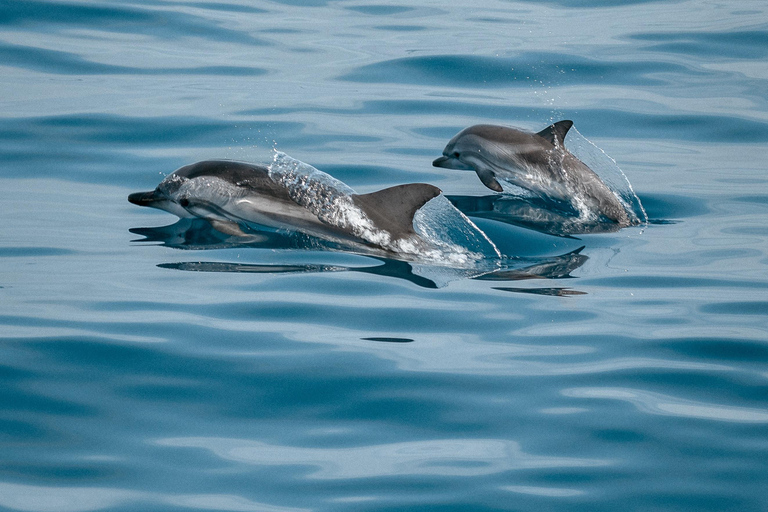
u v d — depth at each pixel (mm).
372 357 23359
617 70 54125
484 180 39438
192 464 18719
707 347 24344
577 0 70312
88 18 58156
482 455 19156
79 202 35125
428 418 20609
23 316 25109
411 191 31875
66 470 18391
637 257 31641
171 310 25891
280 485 18062
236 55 54906
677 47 58188
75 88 47531
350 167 39812
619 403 21297
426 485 18094
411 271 29734
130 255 30250
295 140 42781
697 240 33344
